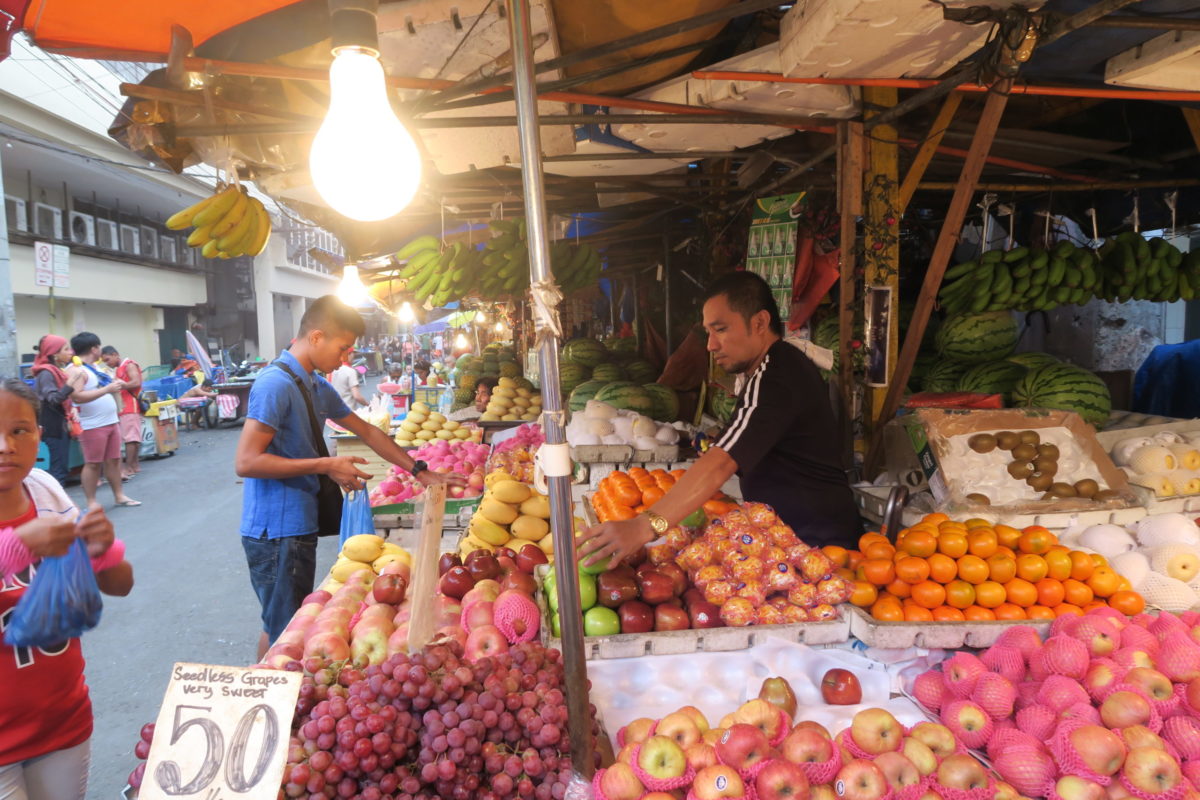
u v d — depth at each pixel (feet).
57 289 52.70
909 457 9.82
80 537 5.37
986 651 6.09
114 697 13.03
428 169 14.23
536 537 9.36
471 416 24.47
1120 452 9.90
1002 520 8.31
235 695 4.58
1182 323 25.73
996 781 4.64
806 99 9.05
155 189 59.21
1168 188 15.20
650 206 20.24
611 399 16.75
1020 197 17.29
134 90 8.27
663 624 6.33
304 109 9.90
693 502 6.31
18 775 6.13
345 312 11.00
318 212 17.01
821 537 7.70
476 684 4.99
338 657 6.25
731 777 4.29
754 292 7.57
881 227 10.09
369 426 11.96
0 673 5.95
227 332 93.35
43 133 40.37
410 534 12.21
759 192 14.42
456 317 57.82
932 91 8.16
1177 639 5.54
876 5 6.23
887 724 4.78
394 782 4.54
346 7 4.69
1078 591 6.75
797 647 6.04
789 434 7.69
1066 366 12.59
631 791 4.43
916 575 6.57
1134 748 4.54
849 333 10.48
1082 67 9.10
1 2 6.63
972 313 13.84
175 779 4.42
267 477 9.99
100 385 26.71
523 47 4.05
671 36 7.91
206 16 6.99
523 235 16.93
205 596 17.80
